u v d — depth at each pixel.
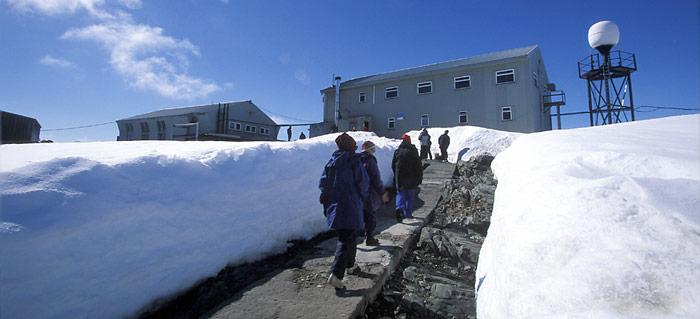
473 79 23.56
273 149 5.69
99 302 2.97
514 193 4.35
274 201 5.10
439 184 9.12
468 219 6.34
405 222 6.02
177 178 4.01
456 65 24.39
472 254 4.80
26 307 2.55
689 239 2.23
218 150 4.98
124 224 3.27
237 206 4.51
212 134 29.95
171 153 4.53
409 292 3.78
